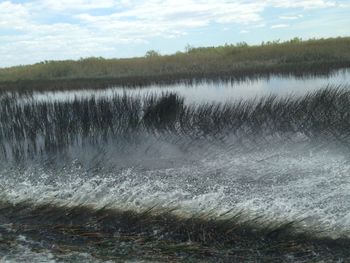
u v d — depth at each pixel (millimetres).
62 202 6578
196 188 6902
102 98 13375
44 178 8164
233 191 6559
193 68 26625
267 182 6859
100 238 5242
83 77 27031
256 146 9258
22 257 4770
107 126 11438
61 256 4766
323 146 8742
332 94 11477
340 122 9938
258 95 15062
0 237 5402
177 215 5680
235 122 11016
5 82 26469
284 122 10438
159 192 6754
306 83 17562
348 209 5402
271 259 4492
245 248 4754
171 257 4645
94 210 6129
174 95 12703
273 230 4969
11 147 10609
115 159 9250
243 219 5332
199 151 9305
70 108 12477
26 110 12992
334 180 6629
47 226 5715
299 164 7707
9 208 6465
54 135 11289
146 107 12711
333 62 23141
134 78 23984
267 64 25250
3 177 8328
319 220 5129
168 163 8625
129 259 4637
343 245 4598
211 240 5008
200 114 11664
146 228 5441
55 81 25188
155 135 10852
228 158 8594
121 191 6969
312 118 10422
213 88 18688
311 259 4410
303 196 6016
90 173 8383
